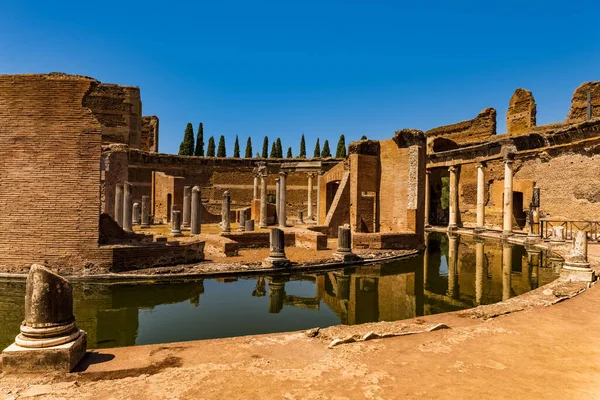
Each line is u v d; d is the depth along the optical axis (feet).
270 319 30.71
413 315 32.24
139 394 14.43
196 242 51.62
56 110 44.37
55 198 43.88
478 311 26.81
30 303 16.71
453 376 16.28
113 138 134.31
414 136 74.38
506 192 91.40
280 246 50.14
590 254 55.93
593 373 16.72
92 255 43.62
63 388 14.88
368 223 83.20
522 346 20.13
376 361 17.95
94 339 26.40
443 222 147.64
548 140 95.04
